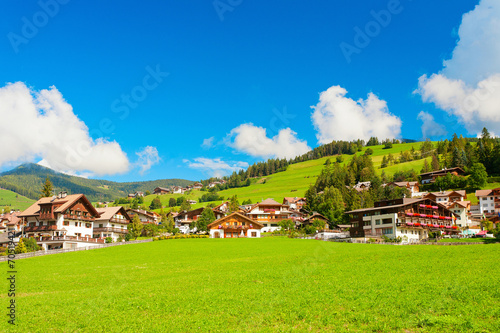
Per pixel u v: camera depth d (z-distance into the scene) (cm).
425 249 5269
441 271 3250
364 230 9369
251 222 10319
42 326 2145
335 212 12269
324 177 18600
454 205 11800
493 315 1952
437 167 16200
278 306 2339
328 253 5288
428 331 1791
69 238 8075
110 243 7988
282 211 13262
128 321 2173
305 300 2427
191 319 2148
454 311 2042
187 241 8338
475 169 14550
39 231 8375
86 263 5222
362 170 17338
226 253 6016
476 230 10544
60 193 8888
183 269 4341
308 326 1953
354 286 2769
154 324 2092
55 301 2731
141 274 4081
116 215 10138
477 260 3812
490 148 15925
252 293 2717
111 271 4391
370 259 4369
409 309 2111
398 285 2723
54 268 4762
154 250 6688
